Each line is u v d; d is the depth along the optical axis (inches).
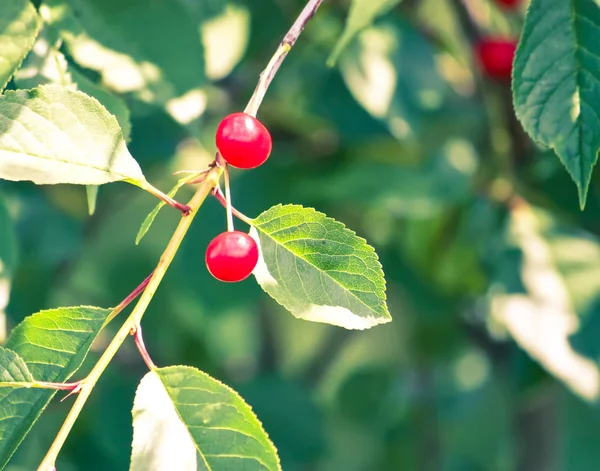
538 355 27.7
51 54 22.5
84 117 20.4
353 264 20.3
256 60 31.1
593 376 27.5
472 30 29.0
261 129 20.4
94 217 34.7
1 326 23.5
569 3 21.5
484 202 32.0
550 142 21.5
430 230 34.0
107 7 23.2
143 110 24.0
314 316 20.2
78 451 33.1
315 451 36.1
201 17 27.8
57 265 34.3
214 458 19.8
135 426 19.8
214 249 20.2
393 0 23.1
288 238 20.4
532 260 28.8
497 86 28.9
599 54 21.4
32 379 20.0
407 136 30.3
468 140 32.1
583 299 28.3
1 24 21.6
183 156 31.1
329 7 30.3
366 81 30.4
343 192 31.0
